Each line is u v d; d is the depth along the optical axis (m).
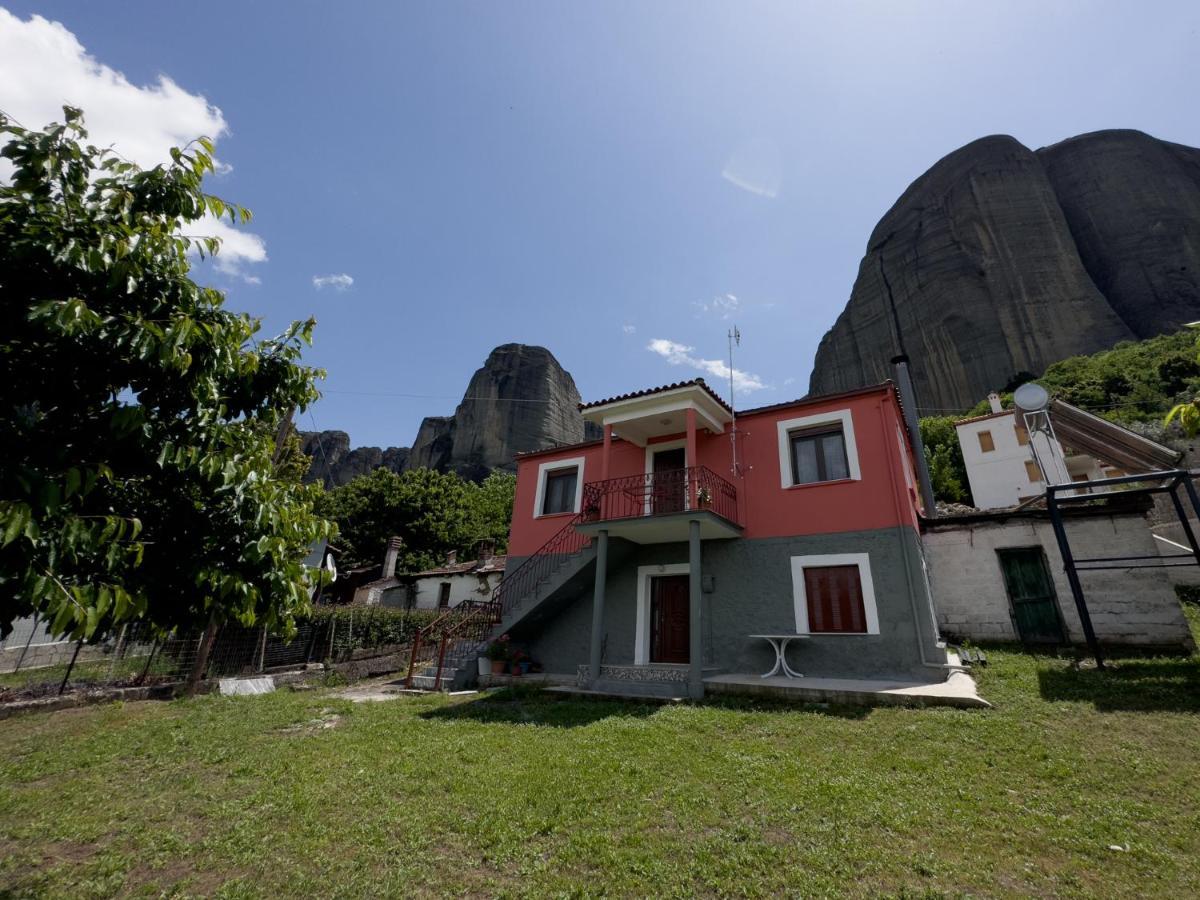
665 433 13.88
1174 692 7.50
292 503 3.74
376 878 3.92
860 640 10.33
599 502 13.52
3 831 4.77
